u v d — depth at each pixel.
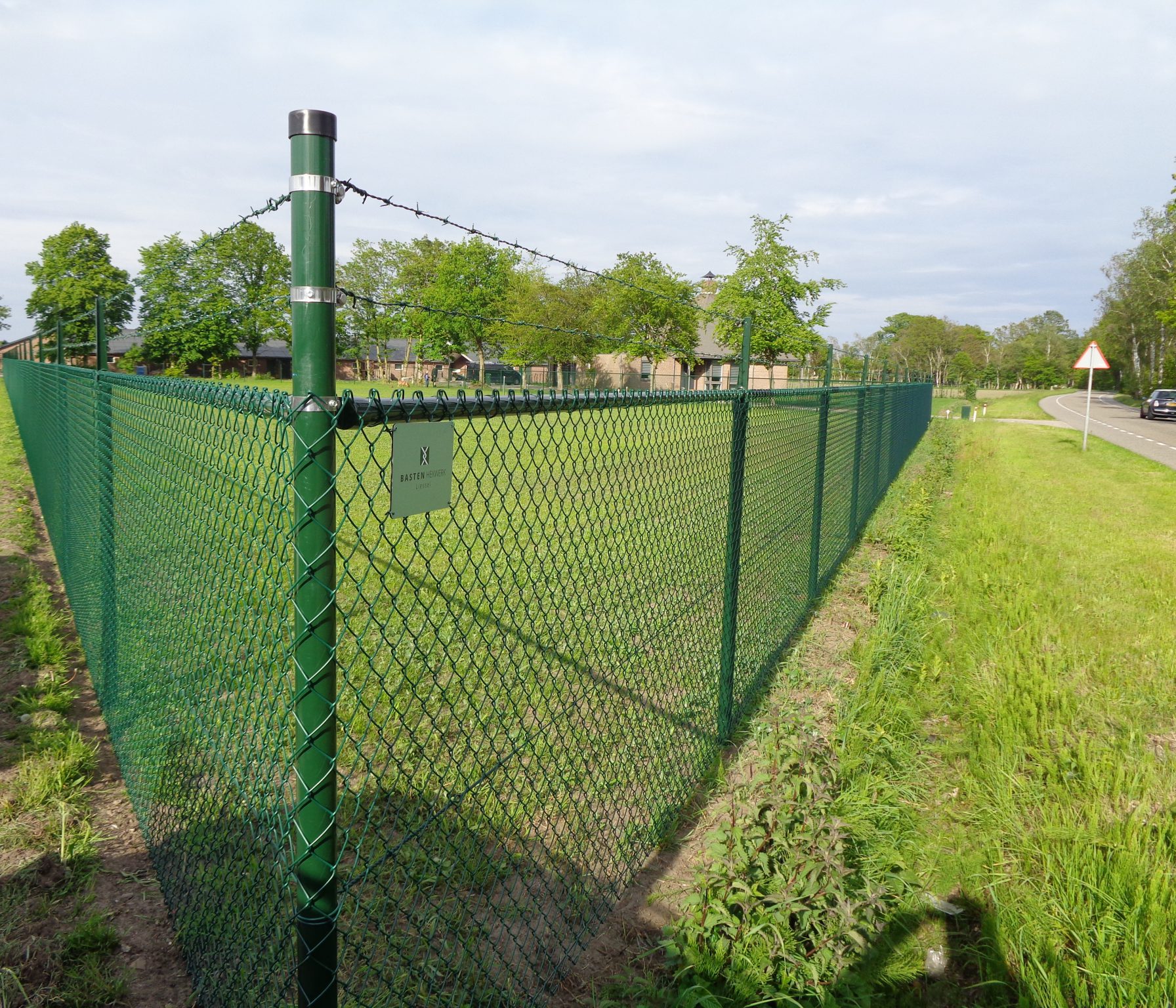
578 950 2.76
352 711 4.05
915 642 5.69
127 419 3.26
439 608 5.56
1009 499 12.53
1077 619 6.30
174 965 2.64
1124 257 62.78
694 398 3.45
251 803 2.03
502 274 54.34
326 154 1.50
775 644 5.43
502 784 3.25
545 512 7.67
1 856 3.09
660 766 3.73
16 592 6.04
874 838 3.38
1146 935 2.71
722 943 2.66
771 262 25.20
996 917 2.86
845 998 2.56
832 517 7.52
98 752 3.91
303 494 1.56
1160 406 38.16
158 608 2.86
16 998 2.43
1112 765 3.97
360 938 2.59
